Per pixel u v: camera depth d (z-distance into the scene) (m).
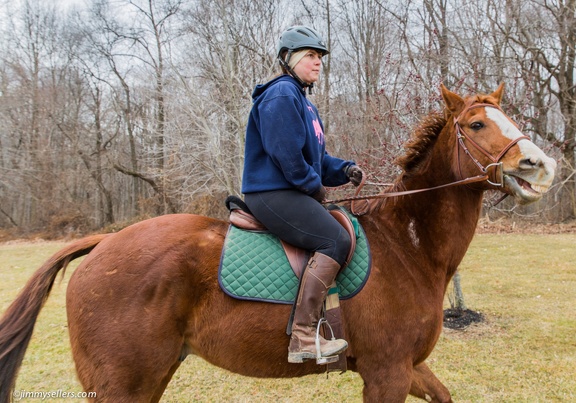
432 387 2.35
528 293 6.22
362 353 2.05
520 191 1.92
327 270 1.94
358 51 13.14
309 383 3.64
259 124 2.11
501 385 3.44
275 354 2.02
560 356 3.96
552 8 13.12
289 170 1.95
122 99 21.84
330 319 1.99
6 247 15.84
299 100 2.10
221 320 2.00
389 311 2.04
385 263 2.12
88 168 20.31
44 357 4.32
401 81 5.44
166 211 17.70
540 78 12.44
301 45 2.22
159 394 2.29
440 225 2.20
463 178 2.13
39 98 19.91
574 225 14.02
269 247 2.09
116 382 1.96
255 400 3.38
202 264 2.04
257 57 8.39
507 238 12.05
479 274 7.58
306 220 2.00
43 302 2.12
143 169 19.88
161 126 11.53
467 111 2.15
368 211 2.33
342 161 2.56
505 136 2.00
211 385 3.66
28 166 20.09
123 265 2.05
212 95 8.08
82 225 19.00
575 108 14.04
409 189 2.32
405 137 4.41
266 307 1.99
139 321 1.98
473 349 4.19
